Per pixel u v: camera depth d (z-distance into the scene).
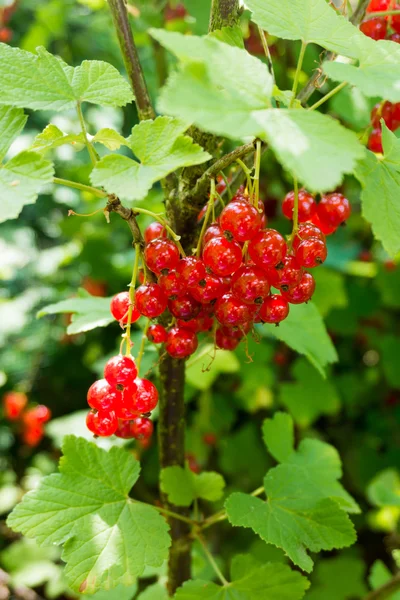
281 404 0.49
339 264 0.42
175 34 0.16
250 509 0.22
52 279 0.61
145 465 0.46
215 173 0.20
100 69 0.21
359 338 0.53
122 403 0.21
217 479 0.25
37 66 0.20
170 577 0.26
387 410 0.53
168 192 0.23
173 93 0.15
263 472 0.47
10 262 0.64
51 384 0.59
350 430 0.55
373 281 0.49
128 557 0.21
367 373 0.52
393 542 0.48
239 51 0.17
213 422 0.45
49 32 0.55
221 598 0.22
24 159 0.18
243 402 0.45
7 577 0.37
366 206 0.19
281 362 0.47
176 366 0.24
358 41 0.19
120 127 0.62
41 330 0.60
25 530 0.21
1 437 0.57
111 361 0.20
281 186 0.42
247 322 0.21
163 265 0.20
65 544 0.21
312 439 0.27
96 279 0.54
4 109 0.20
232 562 0.23
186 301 0.21
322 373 0.27
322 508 0.22
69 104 0.20
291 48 0.36
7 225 0.67
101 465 0.22
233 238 0.19
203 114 0.15
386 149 0.20
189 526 0.26
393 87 0.18
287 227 0.42
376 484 0.35
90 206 0.54
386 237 0.19
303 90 0.23
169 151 0.18
